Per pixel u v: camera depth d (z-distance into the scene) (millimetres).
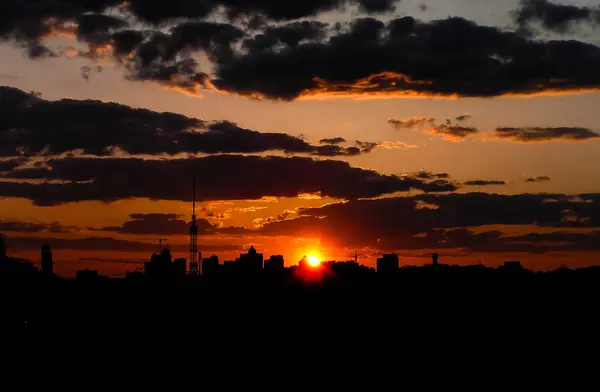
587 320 138125
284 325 143875
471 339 135125
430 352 132000
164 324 145500
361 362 130250
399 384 123688
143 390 123000
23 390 121125
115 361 131250
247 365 130375
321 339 138125
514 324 139125
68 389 121750
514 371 125750
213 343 137375
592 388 120250
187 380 126125
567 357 128375
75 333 142125
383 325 142375
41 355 132875
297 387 123812
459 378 124750
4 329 142500
